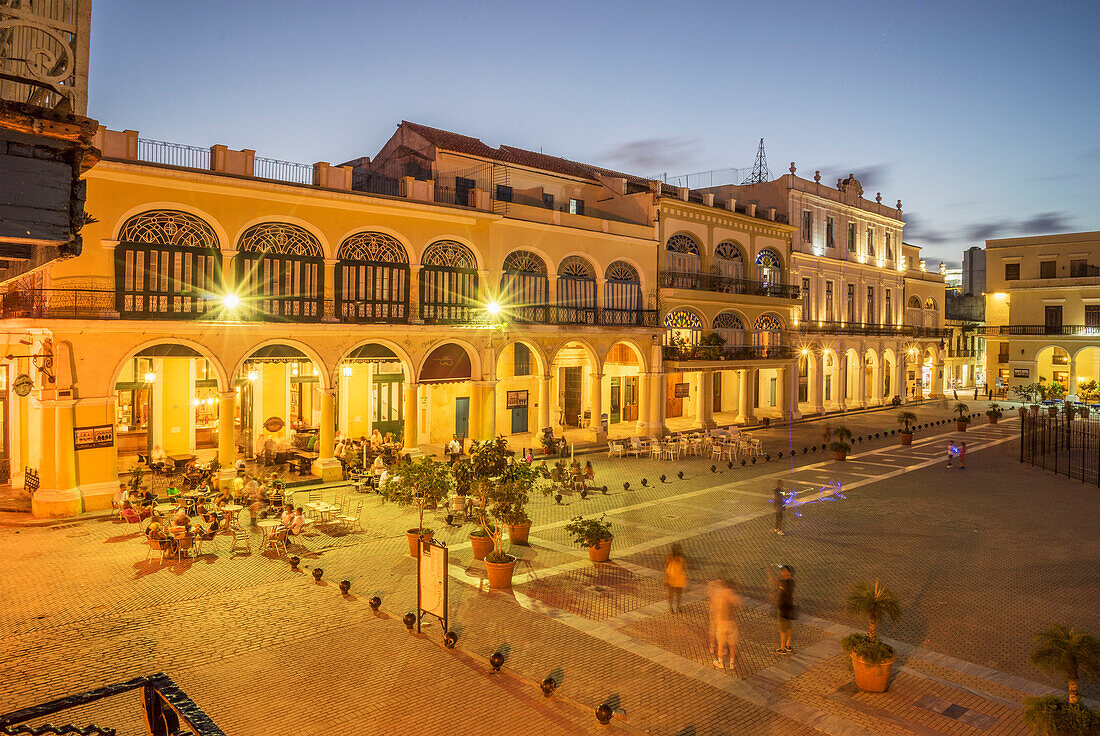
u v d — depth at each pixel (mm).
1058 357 57906
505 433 34094
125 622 12586
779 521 18969
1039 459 31438
